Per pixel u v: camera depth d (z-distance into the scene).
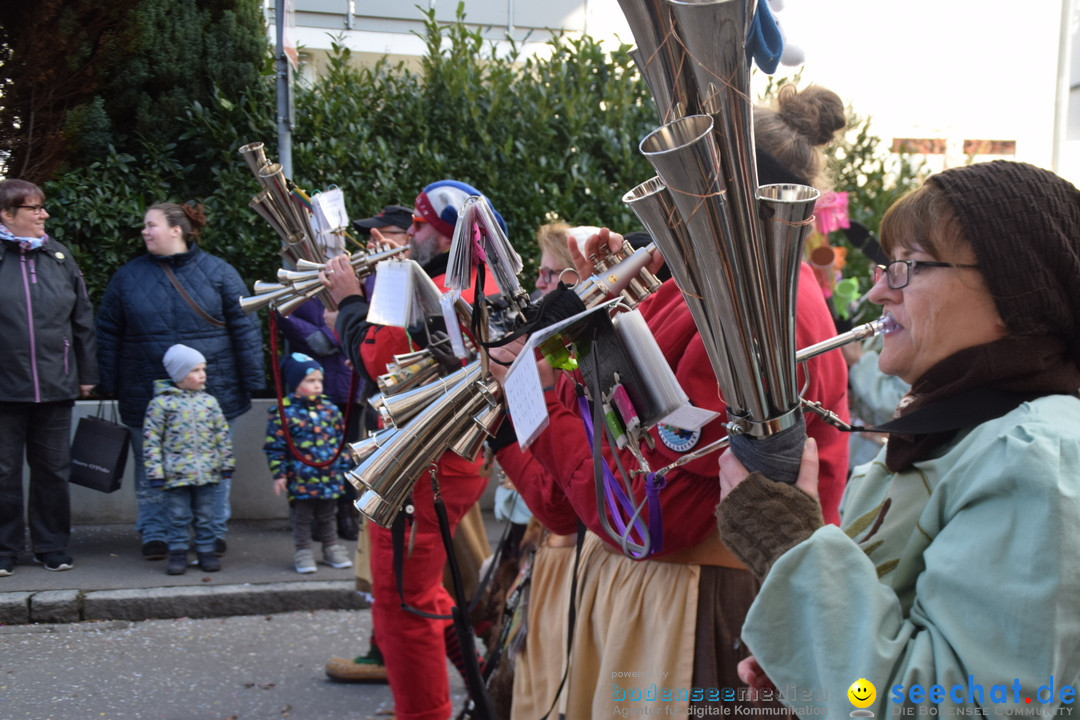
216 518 5.09
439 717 3.01
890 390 3.85
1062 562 1.08
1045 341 1.26
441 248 3.08
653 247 1.64
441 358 1.94
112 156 6.00
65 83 6.02
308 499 5.03
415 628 2.96
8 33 6.15
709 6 1.00
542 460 1.89
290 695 3.84
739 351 1.22
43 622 4.54
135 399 5.16
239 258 6.15
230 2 6.30
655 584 1.82
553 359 1.61
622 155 6.45
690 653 1.75
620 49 6.64
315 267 2.77
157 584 4.82
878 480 1.46
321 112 6.18
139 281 5.16
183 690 3.86
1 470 4.83
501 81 6.43
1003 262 1.23
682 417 1.44
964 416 1.27
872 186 6.76
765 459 1.31
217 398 5.23
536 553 2.43
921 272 1.30
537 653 2.31
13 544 4.92
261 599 4.77
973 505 1.18
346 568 5.17
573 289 1.63
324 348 5.55
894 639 1.18
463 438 1.77
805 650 1.22
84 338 5.02
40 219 4.86
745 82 1.06
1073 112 8.55
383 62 6.52
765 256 1.15
